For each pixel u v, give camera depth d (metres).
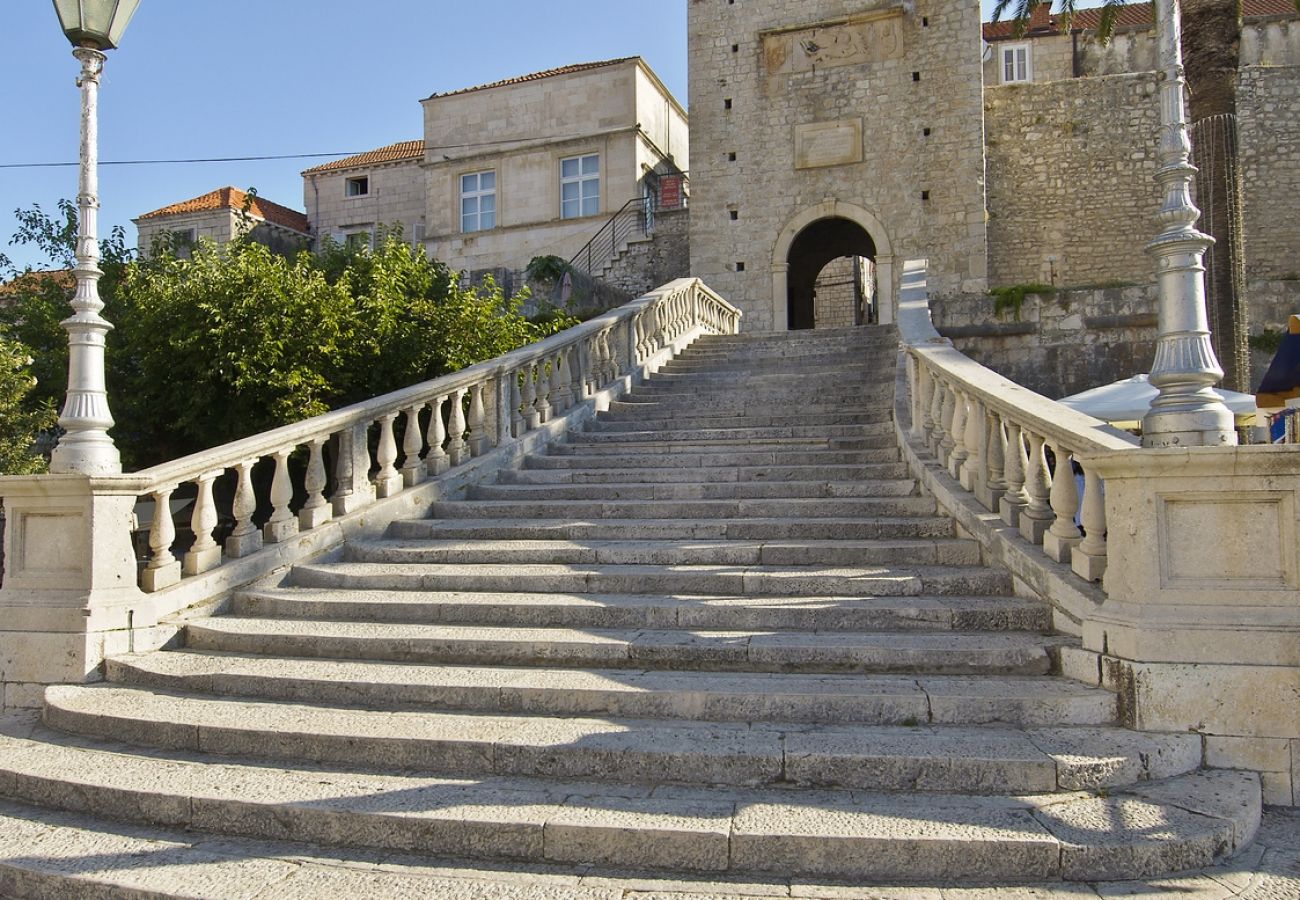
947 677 4.82
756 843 3.51
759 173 24.44
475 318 12.41
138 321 11.25
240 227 16.03
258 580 6.86
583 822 3.64
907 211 23.27
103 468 5.97
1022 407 5.95
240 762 4.51
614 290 25.91
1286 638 4.17
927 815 3.66
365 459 8.20
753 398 11.93
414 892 3.40
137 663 5.62
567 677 4.98
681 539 7.39
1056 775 3.89
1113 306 16.08
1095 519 5.07
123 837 3.97
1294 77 22.48
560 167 28.48
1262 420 11.89
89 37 6.03
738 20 24.69
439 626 5.91
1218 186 13.07
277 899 3.37
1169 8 4.95
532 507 8.30
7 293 14.57
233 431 11.22
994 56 30.16
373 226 32.81
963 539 6.73
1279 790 4.12
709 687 4.70
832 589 6.02
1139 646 4.33
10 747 4.85
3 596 5.91
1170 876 3.43
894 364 12.89
